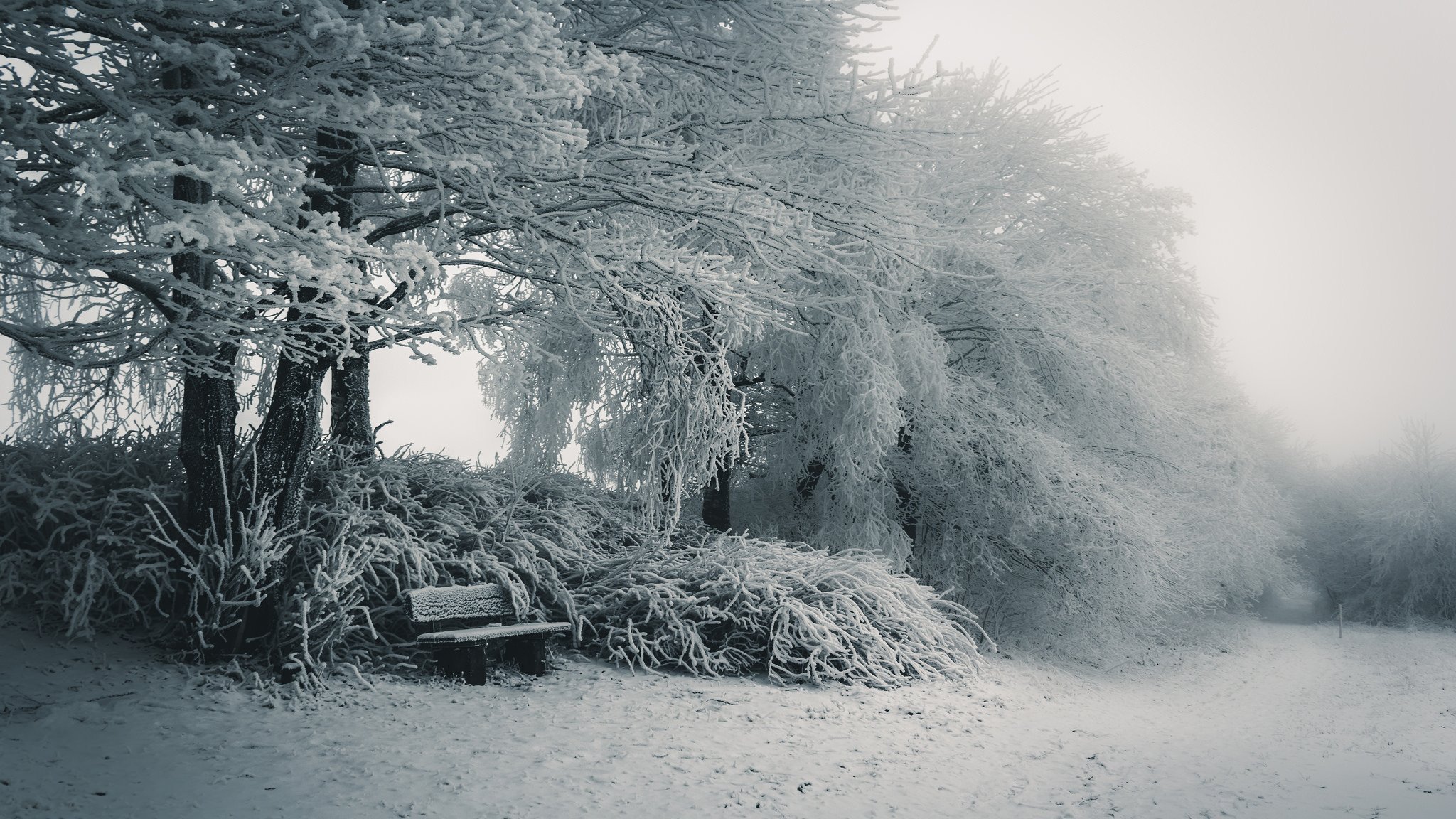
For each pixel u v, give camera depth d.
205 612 7.08
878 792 5.60
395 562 8.27
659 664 8.74
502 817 4.67
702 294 7.74
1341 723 11.07
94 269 5.07
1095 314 15.03
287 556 7.58
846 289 12.62
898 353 12.74
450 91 5.34
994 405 13.38
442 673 7.63
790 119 8.02
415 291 8.02
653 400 9.33
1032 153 14.74
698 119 8.30
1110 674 14.23
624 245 7.30
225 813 4.41
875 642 9.55
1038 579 14.45
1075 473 13.30
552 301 9.38
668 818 4.84
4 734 5.08
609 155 7.37
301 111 5.02
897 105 8.07
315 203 7.42
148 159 4.41
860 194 8.38
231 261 5.61
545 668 8.23
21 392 8.87
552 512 10.41
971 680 10.05
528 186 7.23
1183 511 16.39
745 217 7.54
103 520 7.55
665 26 8.23
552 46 5.15
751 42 8.09
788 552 10.85
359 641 7.62
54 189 5.47
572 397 15.29
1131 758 7.12
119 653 6.86
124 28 4.66
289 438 7.56
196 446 7.36
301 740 5.65
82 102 5.44
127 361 5.93
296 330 5.78
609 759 5.82
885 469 13.04
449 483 9.83
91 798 4.41
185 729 5.61
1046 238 15.29
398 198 7.44
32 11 4.59
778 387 14.71
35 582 7.23
